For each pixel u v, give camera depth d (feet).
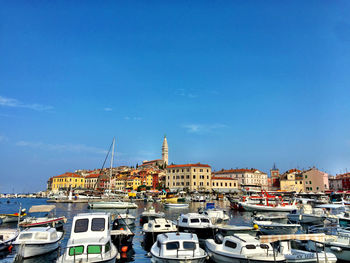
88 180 614.75
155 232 97.91
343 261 73.97
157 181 517.14
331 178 507.30
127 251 90.89
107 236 73.67
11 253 87.71
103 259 64.03
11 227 137.08
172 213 205.98
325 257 63.57
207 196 388.37
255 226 103.50
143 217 146.20
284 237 63.36
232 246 70.69
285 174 511.40
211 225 100.63
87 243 66.08
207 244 79.97
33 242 78.48
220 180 467.11
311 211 139.64
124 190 479.82
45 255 82.23
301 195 409.08
